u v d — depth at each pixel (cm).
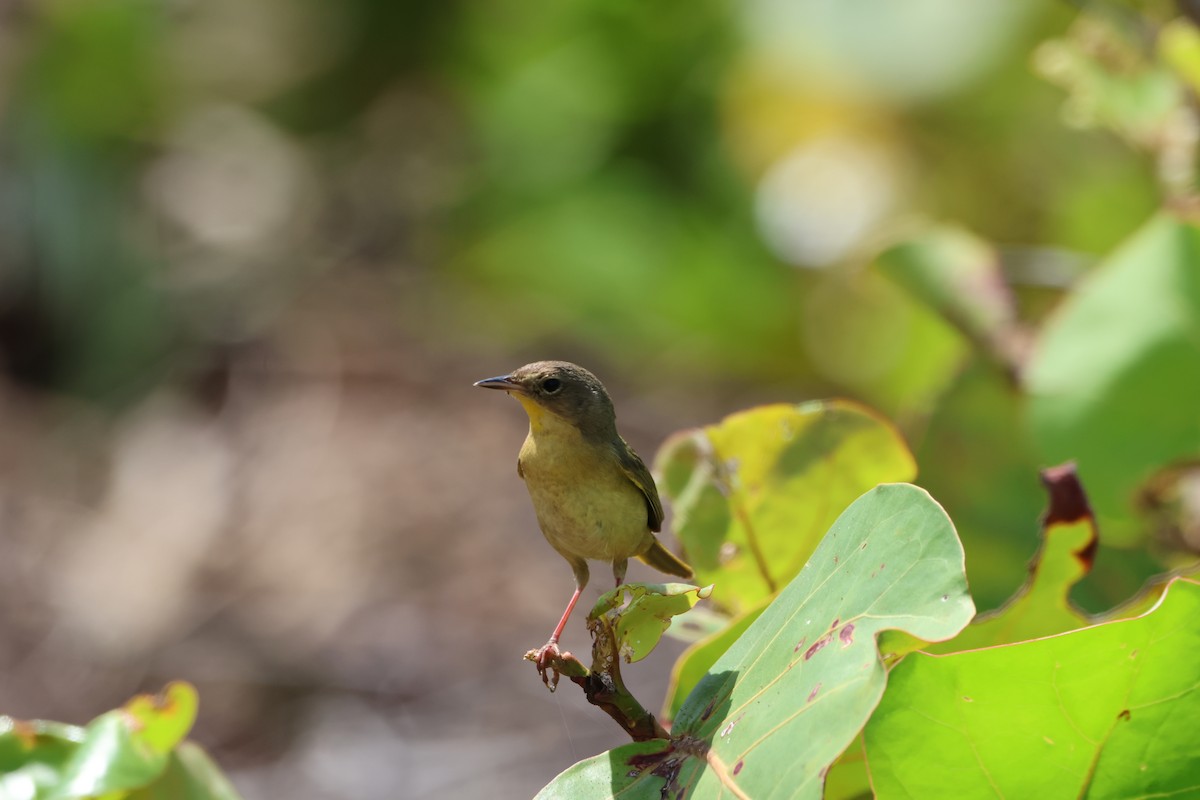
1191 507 512
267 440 1708
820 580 311
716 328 1634
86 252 1950
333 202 2141
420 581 1434
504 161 1805
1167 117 628
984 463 562
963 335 612
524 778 1134
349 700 1272
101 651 1371
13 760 415
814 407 470
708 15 1591
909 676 304
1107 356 523
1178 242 523
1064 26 1270
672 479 481
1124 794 307
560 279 1742
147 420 1798
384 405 1736
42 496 1655
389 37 2159
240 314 1934
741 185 1561
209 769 440
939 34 1354
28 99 2000
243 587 1448
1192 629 288
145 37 2053
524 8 1800
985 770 309
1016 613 396
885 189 1423
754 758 284
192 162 2134
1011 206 1341
